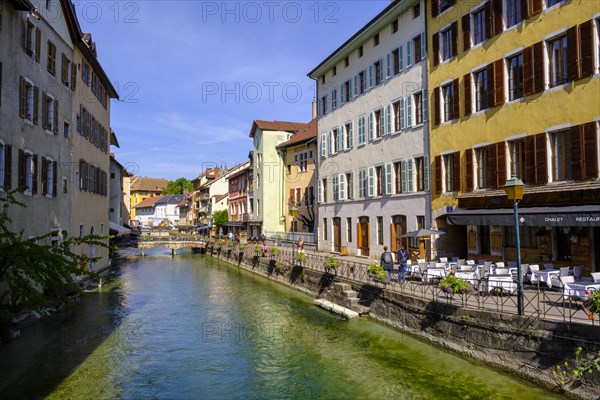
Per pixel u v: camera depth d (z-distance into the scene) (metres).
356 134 29.66
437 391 10.05
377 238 27.11
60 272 13.41
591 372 8.80
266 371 12.00
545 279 13.46
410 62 23.89
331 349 13.54
